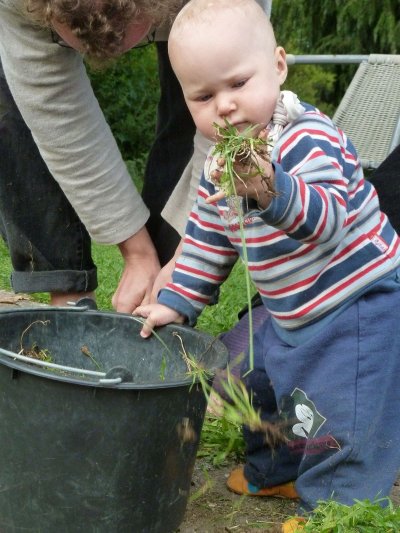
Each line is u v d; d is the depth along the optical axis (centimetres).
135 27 250
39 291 347
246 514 268
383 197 315
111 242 316
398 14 1231
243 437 284
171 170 349
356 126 499
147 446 227
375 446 249
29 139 327
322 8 1263
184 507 248
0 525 238
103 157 307
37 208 337
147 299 313
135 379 272
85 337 278
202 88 244
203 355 256
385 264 251
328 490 250
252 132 242
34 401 224
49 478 227
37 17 245
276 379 257
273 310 257
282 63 256
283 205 219
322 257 247
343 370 246
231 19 242
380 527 228
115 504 228
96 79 1328
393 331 248
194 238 274
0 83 324
